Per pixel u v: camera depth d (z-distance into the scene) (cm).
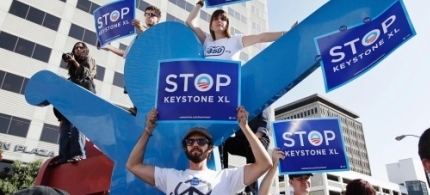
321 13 213
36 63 1656
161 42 257
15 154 1442
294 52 212
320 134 289
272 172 231
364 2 201
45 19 1762
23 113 1538
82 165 296
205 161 196
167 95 198
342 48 197
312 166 275
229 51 273
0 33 1579
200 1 321
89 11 1967
